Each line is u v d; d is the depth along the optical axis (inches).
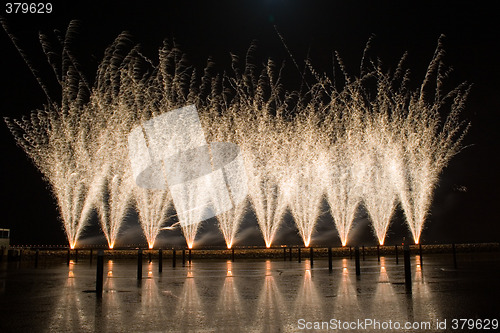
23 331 300.5
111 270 778.8
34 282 581.9
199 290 496.7
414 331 294.4
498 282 542.9
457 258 1031.0
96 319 337.7
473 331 292.7
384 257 1101.1
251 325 314.7
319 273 690.2
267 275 666.8
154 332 296.8
